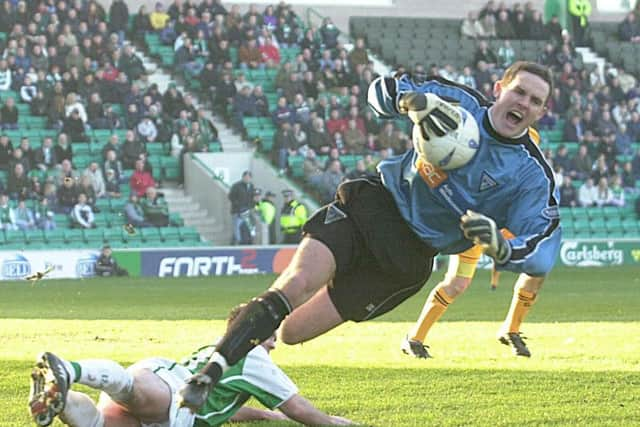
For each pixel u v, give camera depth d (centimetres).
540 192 2061
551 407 2383
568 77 10619
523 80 2030
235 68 10156
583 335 3819
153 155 9188
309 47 10356
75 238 8375
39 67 9131
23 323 4391
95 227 8494
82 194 8450
